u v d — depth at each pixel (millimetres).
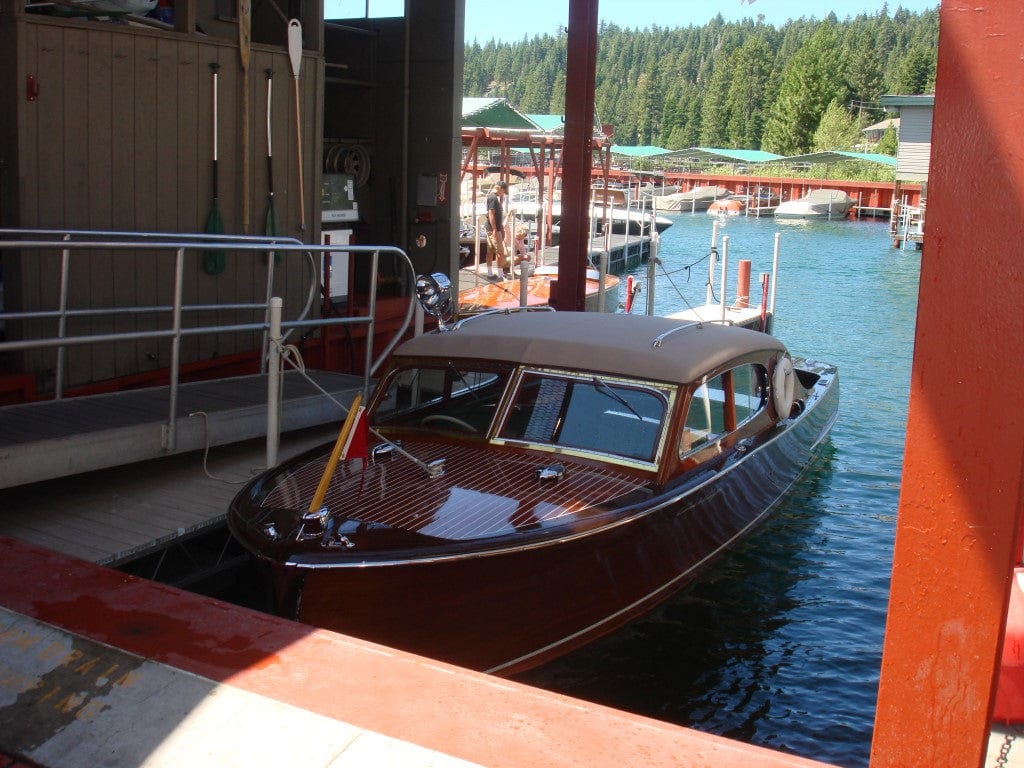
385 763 2434
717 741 2516
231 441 6355
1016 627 3309
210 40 8391
